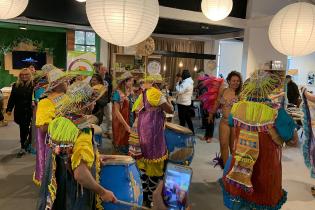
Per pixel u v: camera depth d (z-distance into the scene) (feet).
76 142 4.54
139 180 6.90
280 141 6.23
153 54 26.55
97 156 5.15
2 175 11.93
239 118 6.51
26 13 15.65
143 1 7.03
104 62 28.58
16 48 26.86
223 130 11.24
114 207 6.27
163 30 29.30
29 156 14.40
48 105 7.40
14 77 27.07
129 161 6.64
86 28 26.63
